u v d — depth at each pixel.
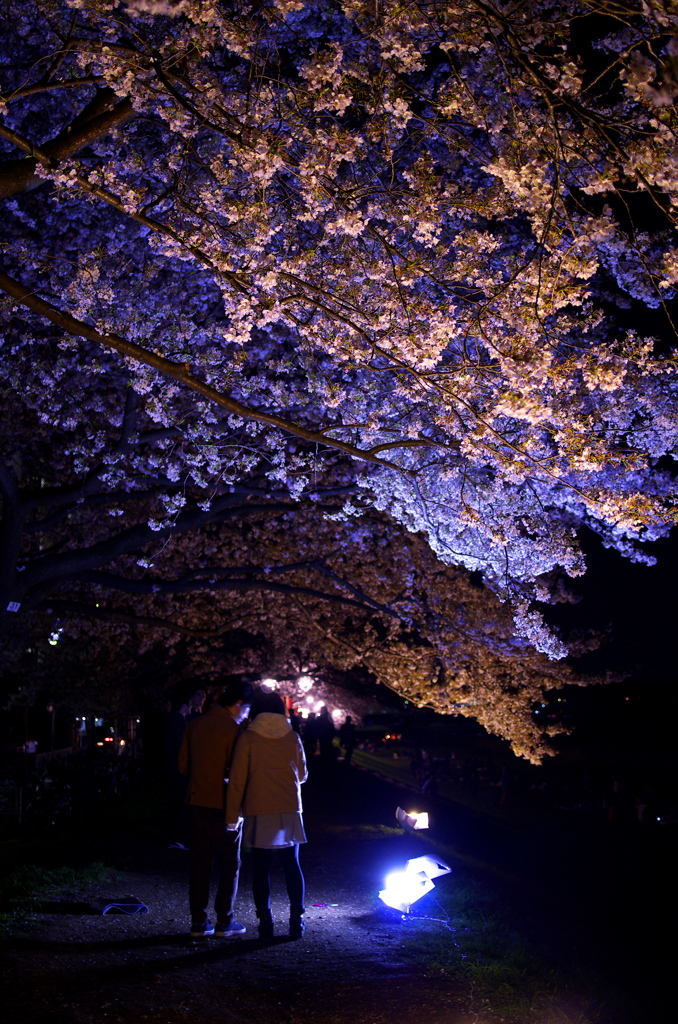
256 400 10.11
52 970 5.89
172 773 11.11
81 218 9.81
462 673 13.00
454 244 5.71
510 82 4.70
